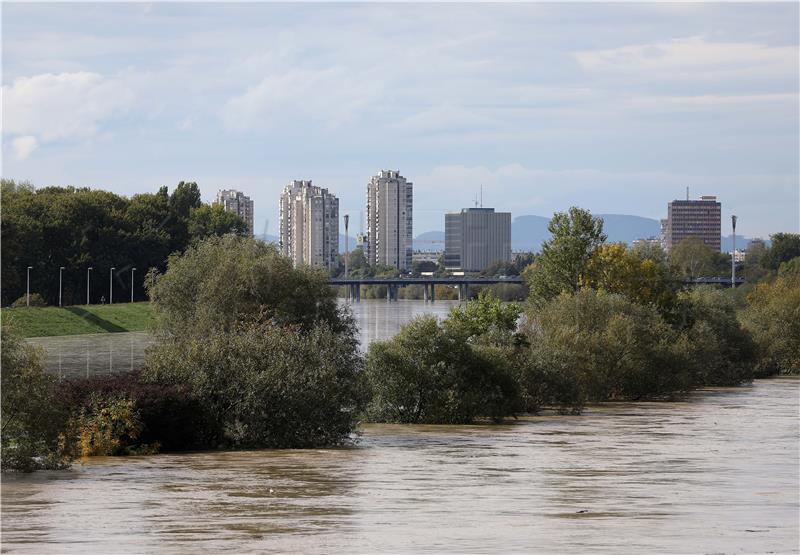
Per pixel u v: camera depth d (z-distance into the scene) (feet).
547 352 261.65
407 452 170.50
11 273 565.94
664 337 342.64
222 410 172.24
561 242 394.32
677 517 107.45
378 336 490.49
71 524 100.94
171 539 92.79
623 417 248.11
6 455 139.74
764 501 120.26
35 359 142.00
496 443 186.39
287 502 116.57
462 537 93.86
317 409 175.73
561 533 96.58
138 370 178.60
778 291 506.07
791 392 350.84
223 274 236.84
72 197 646.33
